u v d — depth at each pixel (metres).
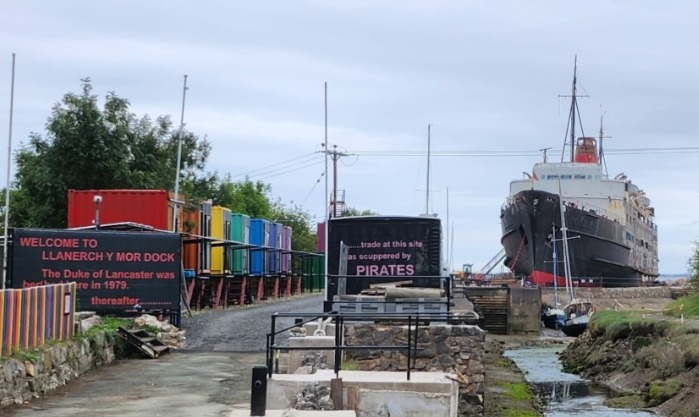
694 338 28.86
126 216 33.09
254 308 37.62
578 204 74.94
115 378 16.66
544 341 57.25
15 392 13.51
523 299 64.31
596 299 73.81
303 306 39.88
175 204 34.59
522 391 26.98
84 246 23.81
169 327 22.33
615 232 78.50
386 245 23.53
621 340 36.72
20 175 43.91
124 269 23.95
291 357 15.58
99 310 23.75
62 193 42.84
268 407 11.78
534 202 73.75
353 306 18.47
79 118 43.19
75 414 12.72
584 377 34.38
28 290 14.98
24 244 23.58
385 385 11.84
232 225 43.81
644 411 25.05
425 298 19.31
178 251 24.22
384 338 17.23
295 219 84.00
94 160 43.19
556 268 72.25
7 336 13.96
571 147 84.94
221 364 18.88
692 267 49.72
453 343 17.25
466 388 17.14
